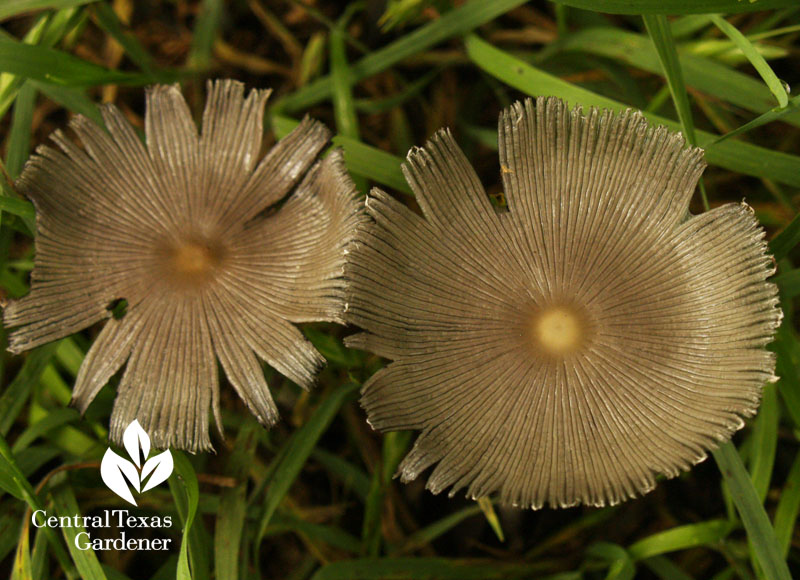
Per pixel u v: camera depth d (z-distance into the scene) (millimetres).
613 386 186
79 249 192
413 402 184
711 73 210
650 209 186
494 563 211
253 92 192
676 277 186
